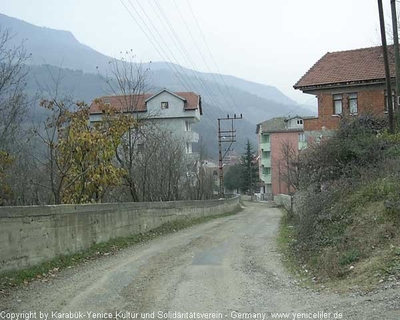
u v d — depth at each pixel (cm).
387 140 1947
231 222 2769
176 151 3353
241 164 8819
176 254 1380
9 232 987
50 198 1798
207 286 932
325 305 746
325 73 3388
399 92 2270
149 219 2047
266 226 2425
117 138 1922
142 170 2714
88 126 1819
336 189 1633
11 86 1418
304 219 1689
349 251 1072
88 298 820
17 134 1535
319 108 3353
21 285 920
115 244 1548
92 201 1788
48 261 1133
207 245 1596
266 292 877
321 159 2017
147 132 3130
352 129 2194
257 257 1326
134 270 1105
